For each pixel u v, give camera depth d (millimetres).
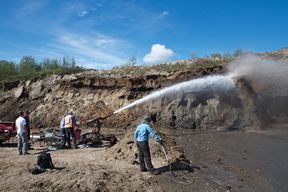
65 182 9898
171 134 22234
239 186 10312
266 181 10898
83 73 34250
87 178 10172
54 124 30062
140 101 27656
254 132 22797
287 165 13062
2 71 39625
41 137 17500
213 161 13492
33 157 13867
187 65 32781
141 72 32344
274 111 26422
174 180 10445
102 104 30094
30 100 33312
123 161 12609
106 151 14430
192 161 13375
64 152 15000
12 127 17609
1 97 34000
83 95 31469
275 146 17062
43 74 35281
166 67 33031
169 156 12727
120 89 30578
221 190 9844
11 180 10180
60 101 31797
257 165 13016
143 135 10898
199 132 23453
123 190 9484
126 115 28391
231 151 15664
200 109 26500
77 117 29469
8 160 13055
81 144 17188
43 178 10312
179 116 26734
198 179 10781
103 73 33594
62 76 34406
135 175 10656
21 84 34719
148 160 10844
